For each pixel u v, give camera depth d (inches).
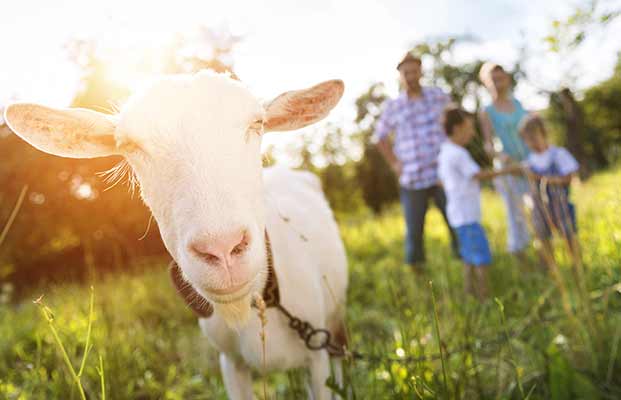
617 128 908.6
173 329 161.6
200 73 70.1
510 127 167.3
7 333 172.9
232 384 92.7
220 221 57.1
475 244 150.5
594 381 86.4
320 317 93.7
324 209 126.5
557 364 82.1
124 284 219.8
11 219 80.3
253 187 65.0
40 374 119.6
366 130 617.9
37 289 358.6
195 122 62.9
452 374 95.5
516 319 114.7
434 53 442.9
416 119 185.0
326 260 110.2
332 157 459.2
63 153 73.4
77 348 140.9
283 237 90.7
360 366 111.9
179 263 63.0
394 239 278.5
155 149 62.8
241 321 70.4
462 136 159.9
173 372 131.1
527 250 163.0
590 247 131.7
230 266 56.9
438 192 185.9
